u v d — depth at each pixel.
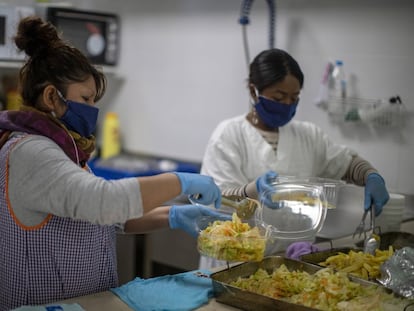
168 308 1.49
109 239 1.69
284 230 1.89
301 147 2.43
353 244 2.16
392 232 2.16
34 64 1.57
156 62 3.60
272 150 2.35
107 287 1.67
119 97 3.84
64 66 1.54
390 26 2.61
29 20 1.56
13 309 1.47
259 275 1.66
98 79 1.64
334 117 2.82
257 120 2.40
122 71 3.80
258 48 3.10
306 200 1.91
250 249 1.57
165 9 3.51
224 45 3.25
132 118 3.78
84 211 1.40
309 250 1.95
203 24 3.33
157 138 3.66
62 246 1.55
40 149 1.46
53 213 1.46
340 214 2.20
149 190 1.49
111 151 3.75
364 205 2.23
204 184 1.62
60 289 1.57
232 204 1.77
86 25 3.52
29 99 1.59
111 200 1.41
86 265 1.60
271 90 2.22
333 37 2.80
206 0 3.30
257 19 3.09
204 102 3.38
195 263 2.93
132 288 1.64
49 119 1.56
